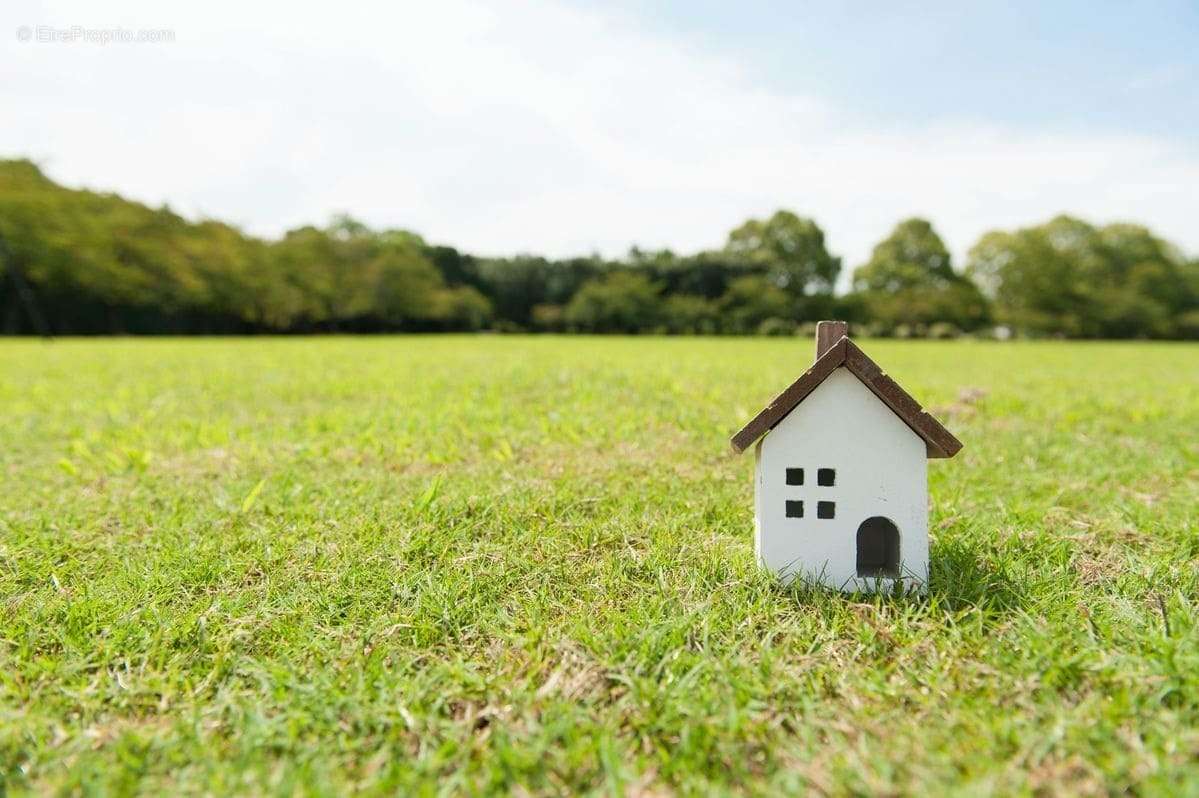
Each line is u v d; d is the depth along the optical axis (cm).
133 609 256
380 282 5025
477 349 2097
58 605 261
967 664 212
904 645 225
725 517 354
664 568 286
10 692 207
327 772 171
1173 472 451
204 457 503
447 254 5706
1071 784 162
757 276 5478
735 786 167
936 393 877
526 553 307
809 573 262
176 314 4253
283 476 436
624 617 244
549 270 5638
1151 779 158
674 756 174
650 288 5238
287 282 4797
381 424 627
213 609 252
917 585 256
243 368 1268
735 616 242
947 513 358
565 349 2128
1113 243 5612
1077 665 205
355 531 333
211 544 319
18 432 607
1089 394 907
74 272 3581
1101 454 504
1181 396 891
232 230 4988
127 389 894
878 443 255
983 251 5716
